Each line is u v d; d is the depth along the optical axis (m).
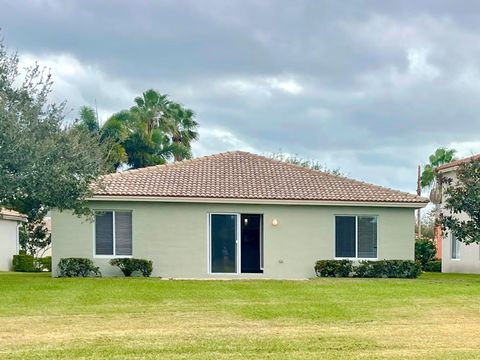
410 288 18.97
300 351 10.47
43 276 23.97
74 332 11.93
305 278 24.56
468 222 23.34
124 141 44.59
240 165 27.70
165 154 47.59
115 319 13.31
